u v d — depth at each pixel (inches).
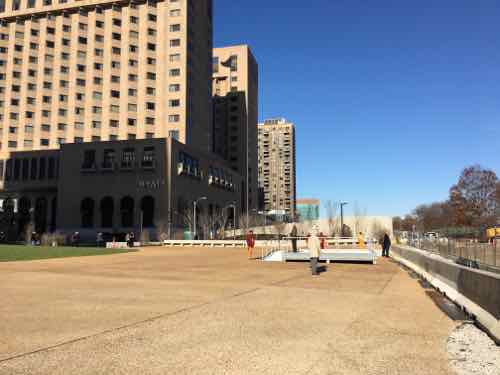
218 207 3602.4
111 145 2834.6
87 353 218.1
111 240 2564.0
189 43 3437.5
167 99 3326.8
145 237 2247.8
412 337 261.1
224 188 3774.6
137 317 308.0
